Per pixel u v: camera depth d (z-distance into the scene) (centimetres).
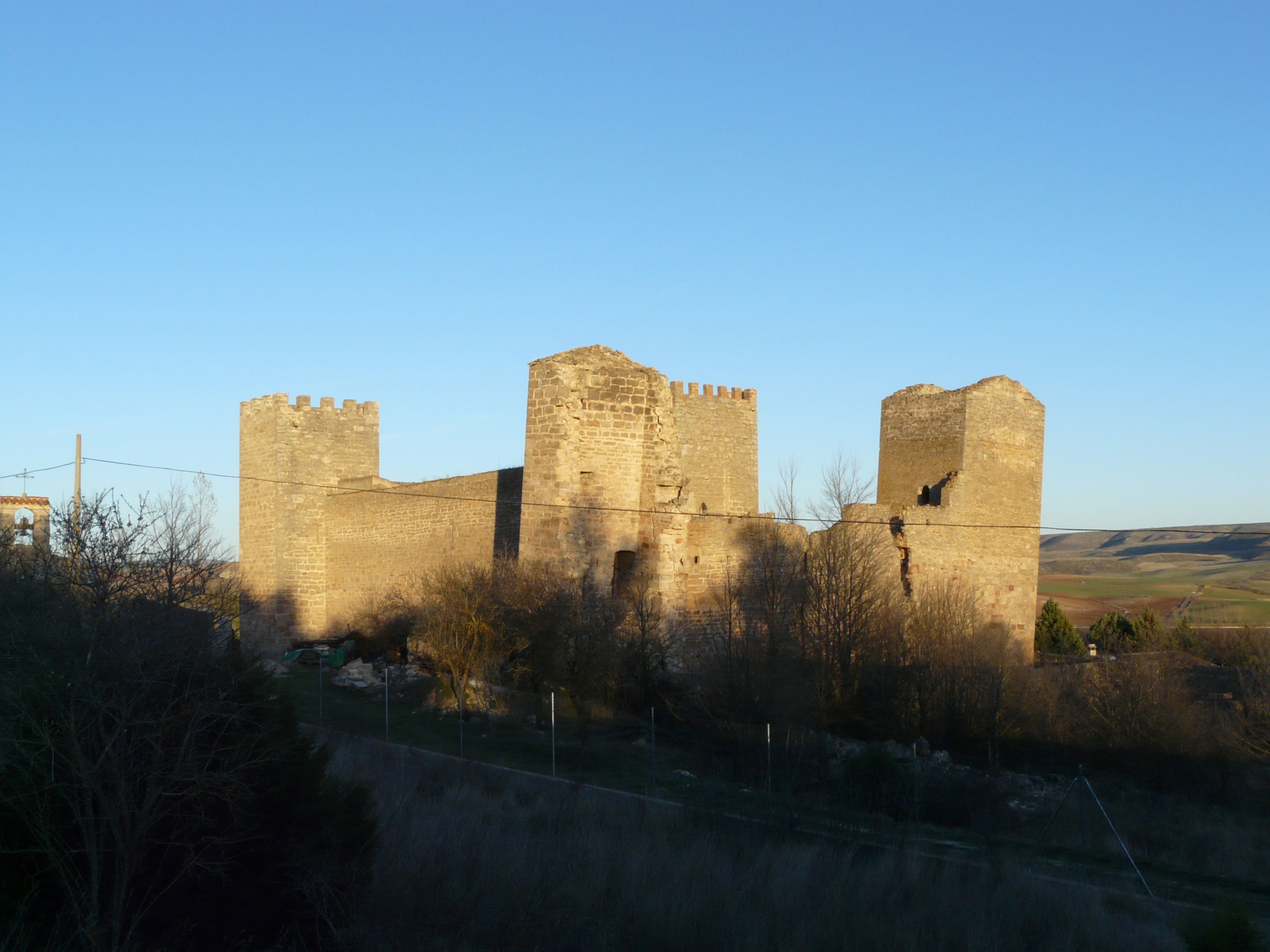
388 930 1071
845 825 1678
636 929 1216
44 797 938
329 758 1153
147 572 1062
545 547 3103
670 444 3297
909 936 1248
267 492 4522
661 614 3188
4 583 1102
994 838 1970
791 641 3503
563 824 1597
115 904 902
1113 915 1441
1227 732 3212
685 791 2061
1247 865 2058
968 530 4438
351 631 4166
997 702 3212
